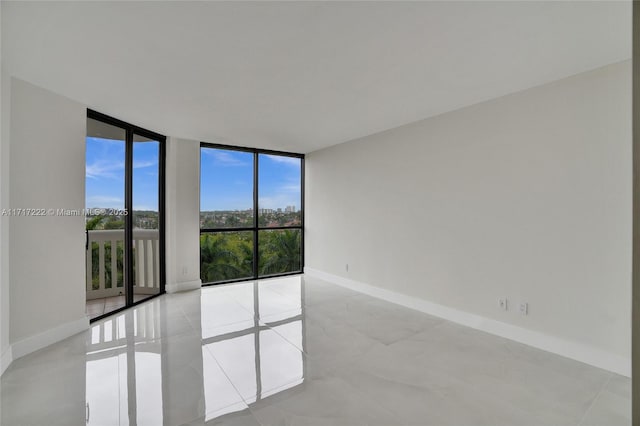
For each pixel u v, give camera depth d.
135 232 4.46
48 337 2.91
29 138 2.76
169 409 2.00
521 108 3.01
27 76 2.63
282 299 4.49
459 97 3.20
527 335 2.97
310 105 3.40
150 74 2.61
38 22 1.87
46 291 2.91
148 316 3.74
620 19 1.87
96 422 1.87
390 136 4.42
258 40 2.11
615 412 1.96
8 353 2.54
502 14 1.83
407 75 2.67
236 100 3.23
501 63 2.46
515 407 2.03
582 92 2.62
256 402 2.08
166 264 4.84
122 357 2.69
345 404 2.06
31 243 2.78
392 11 1.80
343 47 2.21
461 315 3.53
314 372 2.46
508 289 3.12
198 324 3.48
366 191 4.83
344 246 5.28
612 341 2.47
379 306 4.18
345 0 1.69
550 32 2.02
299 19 1.87
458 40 2.12
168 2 1.70
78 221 3.22
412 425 1.86
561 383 2.30
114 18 1.84
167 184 4.80
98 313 3.78
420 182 4.00
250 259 5.75
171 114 3.67
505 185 3.14
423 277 3.97
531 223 2.95
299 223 6.30
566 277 2.72
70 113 3.13
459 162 3.55
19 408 2.00
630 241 2.40
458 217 3.57
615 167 2.46
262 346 2.93
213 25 1.93
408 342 3.02
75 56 2.30
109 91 2.97
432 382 2.32
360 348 2.89
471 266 3.44
